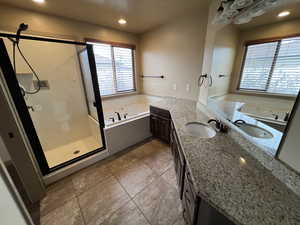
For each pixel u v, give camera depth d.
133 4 1.93
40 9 1.95
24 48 1.97
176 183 1.69
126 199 1.49
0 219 0.33
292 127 0.71
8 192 0.36
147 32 3.14
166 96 3.18
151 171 1.90
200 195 0.69
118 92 3.42
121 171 1.91
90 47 1.92
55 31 2.21
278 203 0.61
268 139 0.93
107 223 1.26
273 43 0.86
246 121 1.17
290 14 0.74
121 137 2.35
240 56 1.20
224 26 1.47
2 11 1.76
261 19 0.95
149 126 2.79
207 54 1.99
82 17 2.30
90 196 1.53
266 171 0.80
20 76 2.00
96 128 2.54
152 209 1.38
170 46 2.76
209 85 1.91
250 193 0.67
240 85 1.22
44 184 1.65
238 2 1.04
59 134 2.54
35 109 2.21
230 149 1.05
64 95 2.48
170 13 2.25
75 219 1.30
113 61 3.16
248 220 0.55
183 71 2.67
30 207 1.41
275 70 0.86
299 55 0.68
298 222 0.54
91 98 2.43
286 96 0.78
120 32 3.05
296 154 0.70
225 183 0.73
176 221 1.26
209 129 1.50
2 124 1.20
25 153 1.34
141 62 3.59
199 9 2.11
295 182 0.71
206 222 0.75
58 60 2.30
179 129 1.45
